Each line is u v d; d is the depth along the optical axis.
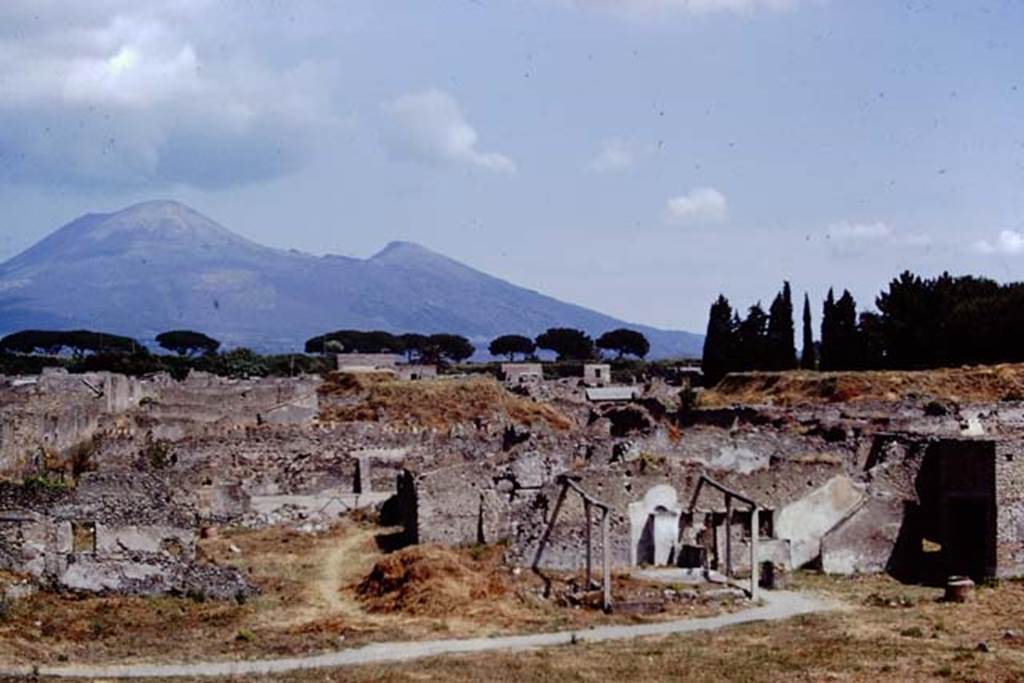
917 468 61.25
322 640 44.53
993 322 117.44
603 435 79.56
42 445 80.00
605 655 42.62
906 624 47.91
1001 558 56.84
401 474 70.62
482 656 42.34
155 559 51.00
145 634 45.00
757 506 53.91
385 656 42.38
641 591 51.91
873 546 59.12
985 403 90.62
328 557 61.16
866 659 42.19
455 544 62.16
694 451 68.81
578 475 57.91
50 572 49.88
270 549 63.25
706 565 57.31
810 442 69.81
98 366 186.12
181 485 70.06
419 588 50.78
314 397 119.19
